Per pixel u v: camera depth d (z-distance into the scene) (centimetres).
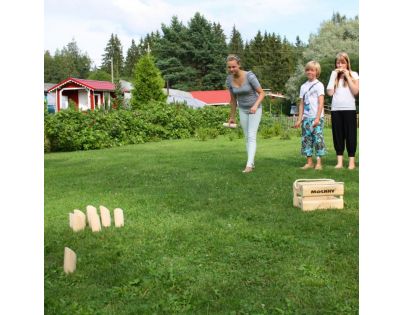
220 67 7106
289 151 1285
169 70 6856
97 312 330
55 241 482
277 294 349
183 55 7012
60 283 381
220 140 1952
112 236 494
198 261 416
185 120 2272
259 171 889
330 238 473
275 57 7962
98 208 631
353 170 864
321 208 588
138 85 3375
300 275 382
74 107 1861
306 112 901
